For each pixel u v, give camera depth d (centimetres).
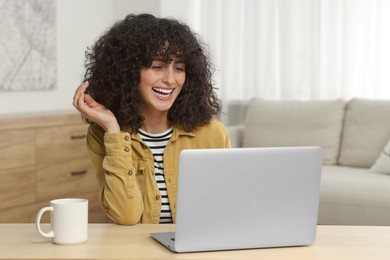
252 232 171
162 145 220
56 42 525
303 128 511
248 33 576
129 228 192
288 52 559
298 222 174
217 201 166
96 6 573
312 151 171
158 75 212
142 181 215
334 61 544
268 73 571
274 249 172
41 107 519
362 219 417
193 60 216
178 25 217
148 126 221
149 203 212
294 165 171
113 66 218
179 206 164
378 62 523
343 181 428
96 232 185
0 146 421
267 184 170
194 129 224
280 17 560
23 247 168
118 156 200
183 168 162
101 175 217
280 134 516
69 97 548
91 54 234
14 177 431
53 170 461
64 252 163
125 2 589
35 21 504
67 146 471
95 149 218
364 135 487
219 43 586
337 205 423
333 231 192
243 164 167
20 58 493
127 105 216
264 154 168
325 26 546
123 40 214
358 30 532
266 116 526
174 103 222
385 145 473
